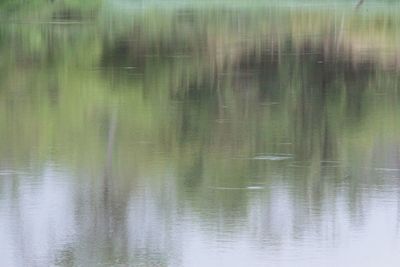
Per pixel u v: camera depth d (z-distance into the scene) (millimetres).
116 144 38156
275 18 94750
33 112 45312
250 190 31734
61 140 39469
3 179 33625
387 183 32406
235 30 83000
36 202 31141
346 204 30172
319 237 27609
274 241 27391
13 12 101500
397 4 111688
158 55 66500
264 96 49750
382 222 28734
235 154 36344
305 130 40469
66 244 27688
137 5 114188
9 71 59938
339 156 36062
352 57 65500
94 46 71688
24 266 26438
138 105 47000
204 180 32969
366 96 49469
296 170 34031
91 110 45875
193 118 43469
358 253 26438
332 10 104125
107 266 26266
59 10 105500
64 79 55781
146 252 27031
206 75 57156
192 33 80625
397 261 25875
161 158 35906
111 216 29750
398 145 37562
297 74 57688
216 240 27656
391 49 69875
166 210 30125
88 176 33844
